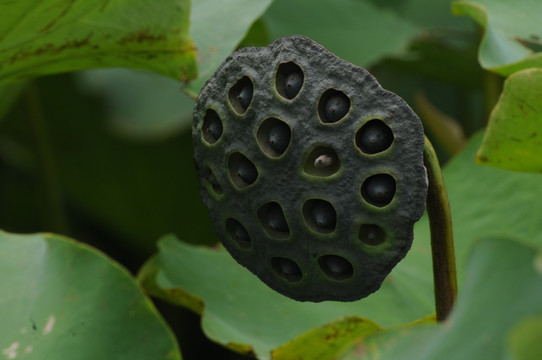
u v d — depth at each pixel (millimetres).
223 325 1040
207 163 916
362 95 874
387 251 884
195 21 1065
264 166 892
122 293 971
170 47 1015
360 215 881
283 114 885
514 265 809
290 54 886
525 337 768
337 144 877
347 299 906
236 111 898
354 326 968
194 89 1030
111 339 959
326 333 972
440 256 910
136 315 965
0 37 989
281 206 893
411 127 871
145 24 999
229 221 920
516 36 1067
